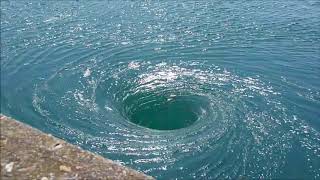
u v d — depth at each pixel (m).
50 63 23.81
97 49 25.47
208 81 21.70
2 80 21.97
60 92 20.66
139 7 32.50
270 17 29.94
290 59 23.84
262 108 19.08
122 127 17.81
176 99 20.42
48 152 8.60
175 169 15.20
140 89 21.23
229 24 28.88
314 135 17.08
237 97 20.09
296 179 14.70
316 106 19.16
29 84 21.47
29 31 28.19
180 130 17.67
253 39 26.52
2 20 30.06
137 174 8.25
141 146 16.48
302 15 30.17
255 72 22.45
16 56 24.66
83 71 22.73
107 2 33.81
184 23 29.20
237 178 14.79
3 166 8.19
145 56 24.47
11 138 8.93
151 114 19.64
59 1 34.19
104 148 16.39
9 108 19.25
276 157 15.80
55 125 17.94
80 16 30.70
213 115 18.69
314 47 25.27
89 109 19.22
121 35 27.45
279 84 21.16
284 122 17.98
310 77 21.81
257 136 17.05
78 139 16.94
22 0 34.56
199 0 34.03
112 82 21.69
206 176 14.87
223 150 16.22
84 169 8.20
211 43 26.03
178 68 23.05
